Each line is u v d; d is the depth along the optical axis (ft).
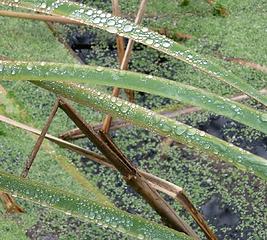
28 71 2.68
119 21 2.77
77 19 2.74
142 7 4.05
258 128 2.64
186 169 4.18
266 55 4.62
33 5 2.77
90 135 3.34
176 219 3.43
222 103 2.65
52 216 4.01
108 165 3.63
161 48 2.75
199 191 4.08
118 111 2.80
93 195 4.05
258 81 4.51
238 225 3.96
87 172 4.20
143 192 3.42
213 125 4.36
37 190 2.75
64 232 3.96
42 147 4.25
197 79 4.54
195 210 3.54
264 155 4.24
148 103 4.47
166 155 4.24
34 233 3.95
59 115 4.40
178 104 4.44
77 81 2.66
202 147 2.74
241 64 4.59
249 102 4.39
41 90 4.52
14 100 4.44
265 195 4.05
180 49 2.76
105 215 2.73
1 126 4.34
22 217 4.00
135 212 4.03
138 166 4.21
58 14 2.76
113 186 4.15
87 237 3.93
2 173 2.76
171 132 2.77
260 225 3.95
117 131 4.35
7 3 2.79
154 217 4.00
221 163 4.18
